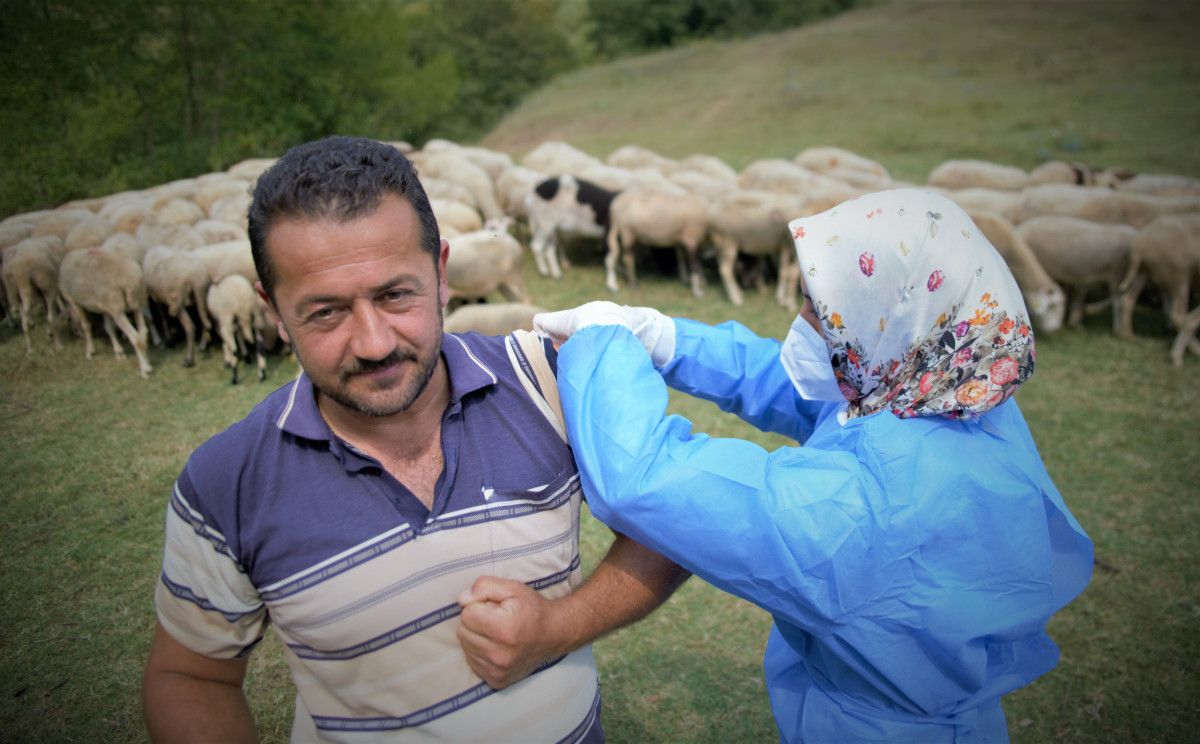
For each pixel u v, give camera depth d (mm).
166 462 5164
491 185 11078
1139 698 3449
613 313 1582
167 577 1285
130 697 3324
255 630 1332
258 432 1276
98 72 14781
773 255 9789
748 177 11297
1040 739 3242
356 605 1235
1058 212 9062
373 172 1131
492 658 1238
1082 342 7703
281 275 1130
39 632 3672
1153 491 4992
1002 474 1476
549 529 1348
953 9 31781
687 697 3383
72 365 6773
